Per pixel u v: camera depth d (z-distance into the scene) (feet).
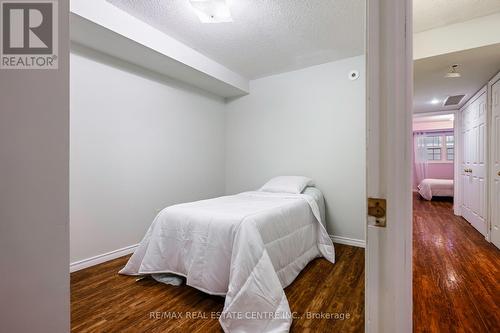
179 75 10.13
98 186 8.04
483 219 10.55
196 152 11.70
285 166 11.53
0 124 1.49
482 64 8.14
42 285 1.69
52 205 1.75
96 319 5.18
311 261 8.21
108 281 6.80
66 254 1.83
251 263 5.14
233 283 4.97
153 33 7.86
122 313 5.39
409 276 2.05
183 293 6.19
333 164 10.30
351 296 6.03
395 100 1.98
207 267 5.72
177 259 6.40
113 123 8.44
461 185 14.20
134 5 6.75
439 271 7.33
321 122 10.57
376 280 2.07
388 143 2.01
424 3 6.26
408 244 2.03
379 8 2.02
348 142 9.96
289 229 6.98
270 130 11.97
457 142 14.49
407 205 2.01
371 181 2.08
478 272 7.23
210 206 7.03
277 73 11.62
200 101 11.89
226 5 6.46
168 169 10.37
